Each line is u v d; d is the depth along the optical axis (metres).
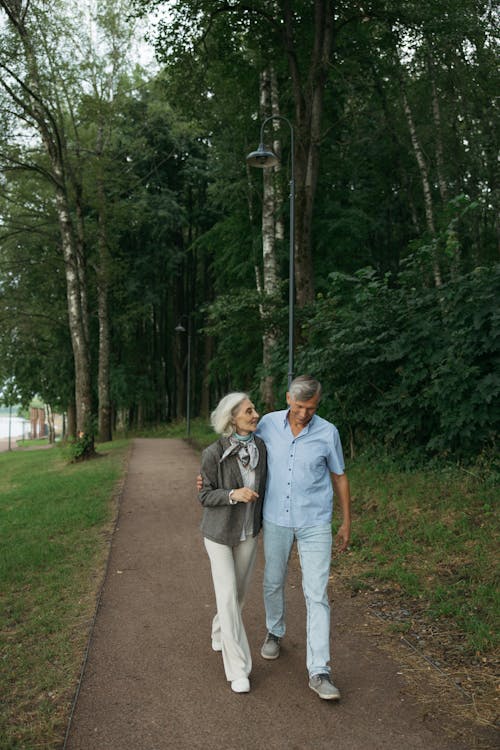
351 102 18.94
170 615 4.81
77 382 19.44
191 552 6.85
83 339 19.66
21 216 23.70
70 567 6.25
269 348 14.49
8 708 3.40
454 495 7.26
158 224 31.30
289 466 3.66
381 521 7.15
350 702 3.37
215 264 25.11
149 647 4.18
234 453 3.67
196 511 9.37
